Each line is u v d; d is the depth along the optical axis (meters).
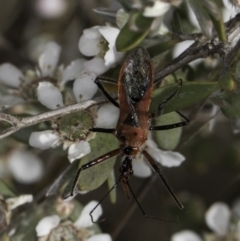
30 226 0.28
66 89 0.28
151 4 0.25
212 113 0.29
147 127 0.26
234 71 0.26
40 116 0.26
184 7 0.28
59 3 0.34
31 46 0.34
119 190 0.33
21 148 0.32
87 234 0.27
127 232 0.34
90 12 0.33
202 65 0.29
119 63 0.27
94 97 0.27
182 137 0.29
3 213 0.27
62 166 0.28
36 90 0.28
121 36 0.25
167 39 0.26
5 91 0.28
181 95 0.26
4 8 0.35
